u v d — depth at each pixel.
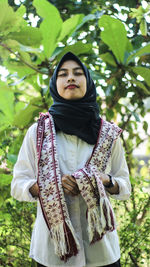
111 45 2.10
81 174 1.30
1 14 1.75
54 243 1.27
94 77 2.08
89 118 1.45
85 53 2.22
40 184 1.31
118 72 2.19
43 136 1.41
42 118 1.47
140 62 2.29
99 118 1.52
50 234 1.30
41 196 1.30
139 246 1.81
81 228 1.35
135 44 2.24
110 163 1.46
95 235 1.29
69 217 1.33
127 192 1.45
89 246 1.33
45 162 1.34
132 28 2.38
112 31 2.03
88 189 1.29
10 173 2.04
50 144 1.37
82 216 1.36
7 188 1.92
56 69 1.49
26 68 2.10
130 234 1.89
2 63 2.19
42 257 1.31
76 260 1.30
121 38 2.06
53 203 1.28
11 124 2.12
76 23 2.05
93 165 1.37
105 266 1.36
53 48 2.03
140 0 2.30
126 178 1.50
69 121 1.42
